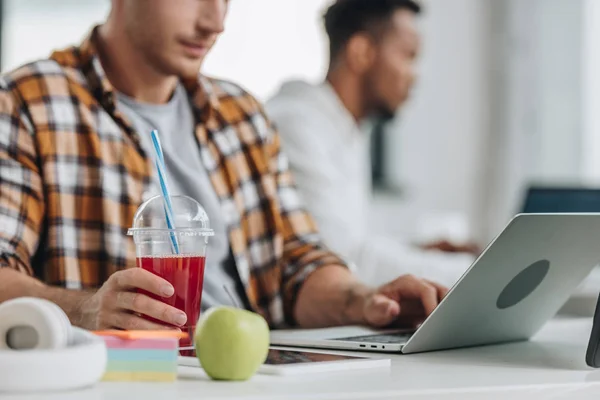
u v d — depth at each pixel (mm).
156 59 1987
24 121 1872
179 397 893
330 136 3238
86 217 1904
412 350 1298
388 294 1646
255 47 5391
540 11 5969
